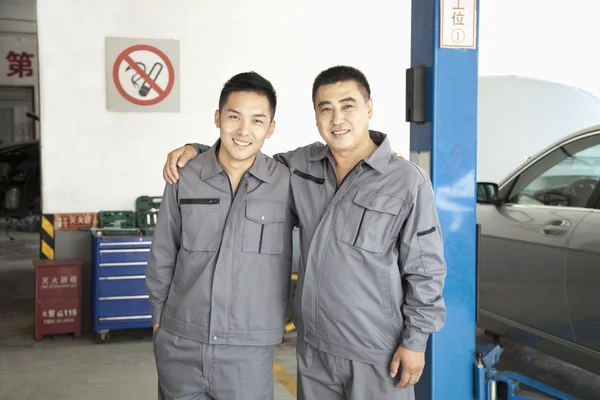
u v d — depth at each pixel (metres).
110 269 4.82
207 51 5.25
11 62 15.18
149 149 5.18
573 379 3.89
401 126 5.78
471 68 2.67
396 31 5.68
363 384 2.02
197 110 5.27
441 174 2.67
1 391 3.79
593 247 3.03
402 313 2.04
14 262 8.56
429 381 2.72
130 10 5.06
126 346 4.80
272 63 5.42
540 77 6.47
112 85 5.05
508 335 3.75
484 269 3.91
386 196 1.97
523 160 5.82
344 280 1.97
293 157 2.17
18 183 10.96
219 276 1.98
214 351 1.99
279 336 2.07
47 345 4.80
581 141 3.52
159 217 2.10
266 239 2.03
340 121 1.96
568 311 3.21
